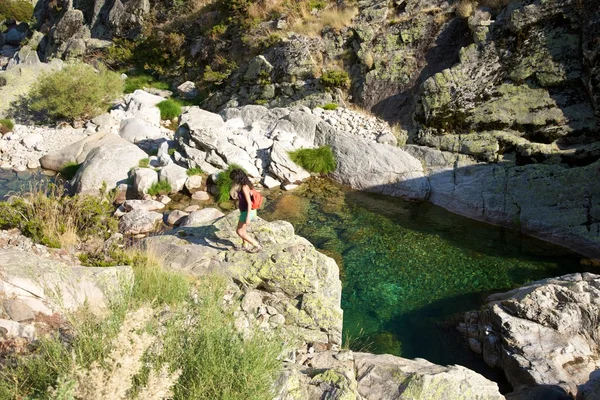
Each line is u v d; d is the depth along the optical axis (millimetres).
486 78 14422
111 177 13422
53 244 7828
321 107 17500
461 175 13344
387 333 8219
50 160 15031
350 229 11844
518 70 14016
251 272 7535
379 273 9992
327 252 10734
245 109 17922
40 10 39188
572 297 7676
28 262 5750
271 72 19375
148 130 16641
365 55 17656
